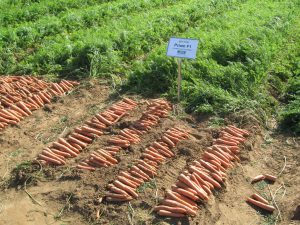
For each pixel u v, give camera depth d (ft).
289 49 13.98
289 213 7.22
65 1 19.88
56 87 11.95
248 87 11.14
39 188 8.00
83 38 14.89
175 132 9.25
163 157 8.53
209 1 20.30
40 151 9.23
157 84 11.78
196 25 17.61
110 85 12.22
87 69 13.00
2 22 17.58
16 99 11.36
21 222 7.20
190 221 6.96
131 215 7.14
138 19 17.15
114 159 8.54
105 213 7.24
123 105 10.76
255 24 16.14
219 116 10.15
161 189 7.72
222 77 11.44
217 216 7.14
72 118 10.56
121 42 14.38
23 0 20.72
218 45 13.26
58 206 7.50
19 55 14.35
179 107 10.63
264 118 10.22
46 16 18.44
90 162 8.50
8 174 8.51
